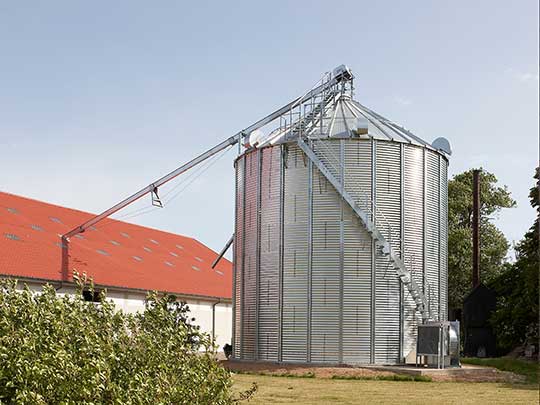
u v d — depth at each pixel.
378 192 37.78
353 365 35.66
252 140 39.78
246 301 39.94
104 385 9.66
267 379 32.81
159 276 52.72
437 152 40.59
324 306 36.84
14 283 10.57
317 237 37.38
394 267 37.25
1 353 9.14
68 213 55.34
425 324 35.91
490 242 77.44
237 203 41.91
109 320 10.95
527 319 46.44
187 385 11.43
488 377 33.72
